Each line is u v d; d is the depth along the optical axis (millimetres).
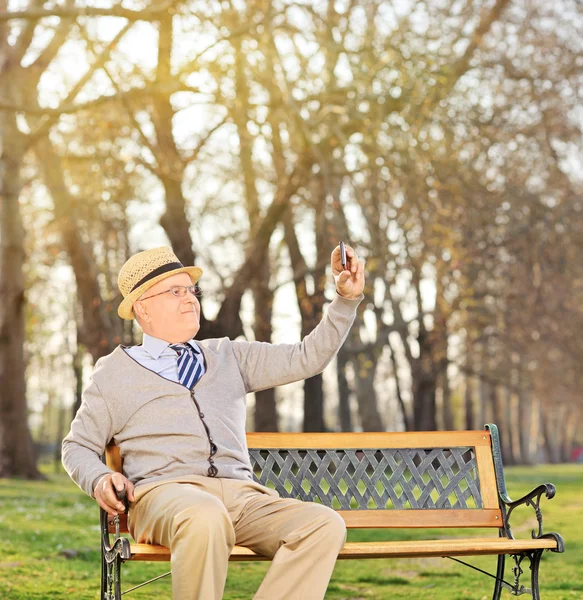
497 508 4582
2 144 18453
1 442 19516
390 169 14500
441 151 15375
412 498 4570
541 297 22391
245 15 14273
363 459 4590
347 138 15797
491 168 17312
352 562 7926
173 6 13172
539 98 16094
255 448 4484
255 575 7238
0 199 19078
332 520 3674
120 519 4090
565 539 9539
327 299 20734
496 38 16609
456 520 4531
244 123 14789
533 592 4113
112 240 21234
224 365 4145
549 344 26234
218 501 3566
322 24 14922
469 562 7883
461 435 4680
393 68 14516
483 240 18719
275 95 14602
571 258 19391
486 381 33500
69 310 32125
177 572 3436
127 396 3963
